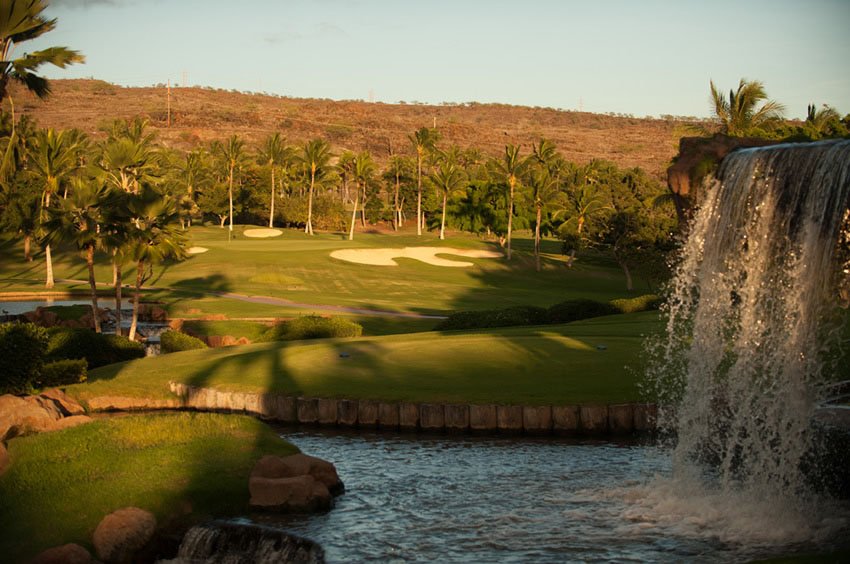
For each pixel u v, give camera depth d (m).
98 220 49.34
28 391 28.33
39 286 82.94
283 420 29.34
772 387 17.80
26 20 25.78
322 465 20.12
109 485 18.75
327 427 28.47
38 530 17.22
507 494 19.91
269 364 35.00
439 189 147.25
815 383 16.88
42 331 29.06
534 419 26.92
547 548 16.17
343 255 108.56
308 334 47.28
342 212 165.50
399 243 127.44
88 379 34.19
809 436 17.12
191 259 101.62
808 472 17.30
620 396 27.80
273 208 155.50
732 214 17.98
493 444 25.48
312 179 155.12
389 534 17.08
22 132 106.31
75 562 15.85
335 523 17.75
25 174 100.81
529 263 117.25
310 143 154.62
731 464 19.98
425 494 20.02
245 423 23.11
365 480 21.36
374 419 28.30
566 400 27.53
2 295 76.31
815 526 16.62
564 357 34.06
